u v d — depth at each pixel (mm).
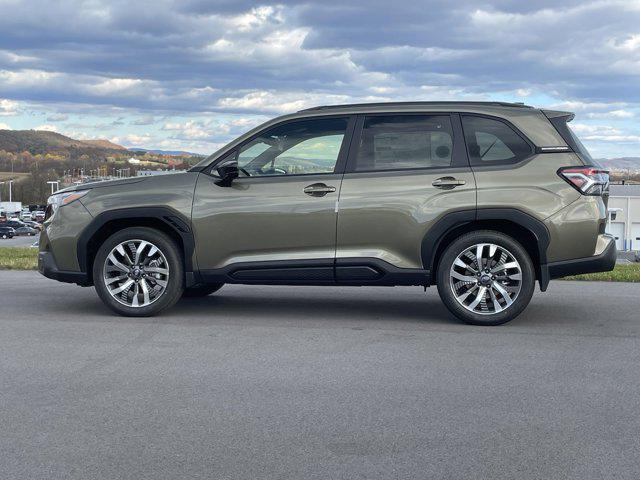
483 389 4770
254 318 7219
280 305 8031
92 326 6785
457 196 6723
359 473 3432
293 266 6922
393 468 3488
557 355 5676
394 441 3836
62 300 8344
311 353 5730
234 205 6988
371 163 6926
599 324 6918
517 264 6688
